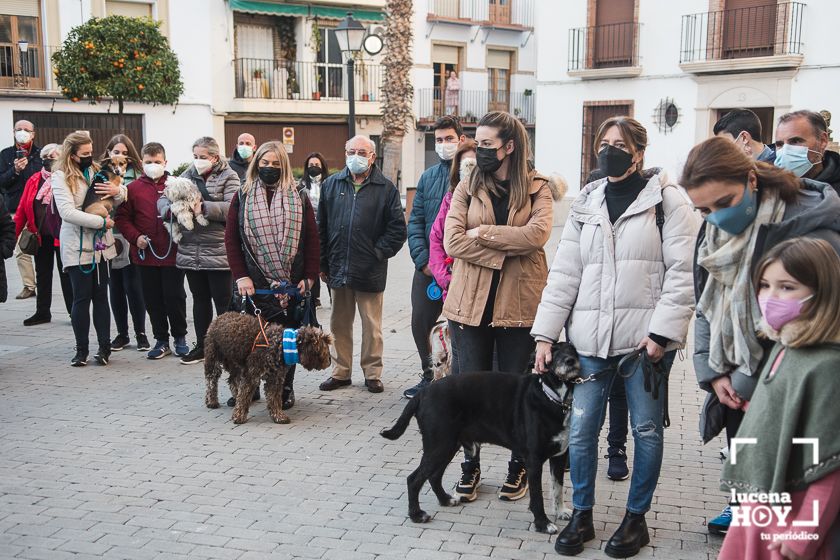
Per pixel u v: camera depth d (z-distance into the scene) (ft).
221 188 24.71
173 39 77.51
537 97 77.51
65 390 22.75
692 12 65.72
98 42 63.57
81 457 17.78
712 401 12.30
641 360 12.77
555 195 17.69
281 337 19.75
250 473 16.94
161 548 13.60
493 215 15.40
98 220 24.31
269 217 20.30
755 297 10.69
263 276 20.63
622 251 13.01
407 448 18.48
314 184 36.01
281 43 85.30
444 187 21.33
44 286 31.07
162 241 25.46
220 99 81.30
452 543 13.83
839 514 8.41
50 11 71.41
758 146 16.85
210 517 14.82
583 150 74.59
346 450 18.33
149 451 18.16
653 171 13.35
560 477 14.39
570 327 13.47
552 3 75.05
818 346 8.44
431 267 18.56
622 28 70.59
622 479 16.57
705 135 66.18
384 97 71.41
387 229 22.67
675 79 67.46
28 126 32.81
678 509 15.15
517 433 13.97
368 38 53.67
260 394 22.61
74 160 24.47
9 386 23.07
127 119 75.46
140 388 23.06
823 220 10.16
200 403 21.76
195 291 25.02
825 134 14.89
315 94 86.53
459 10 94.89
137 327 27.48
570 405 13.48
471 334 15.75
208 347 20.70
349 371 23.45
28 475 16.72
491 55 99.19
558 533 14.17
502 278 15.40
